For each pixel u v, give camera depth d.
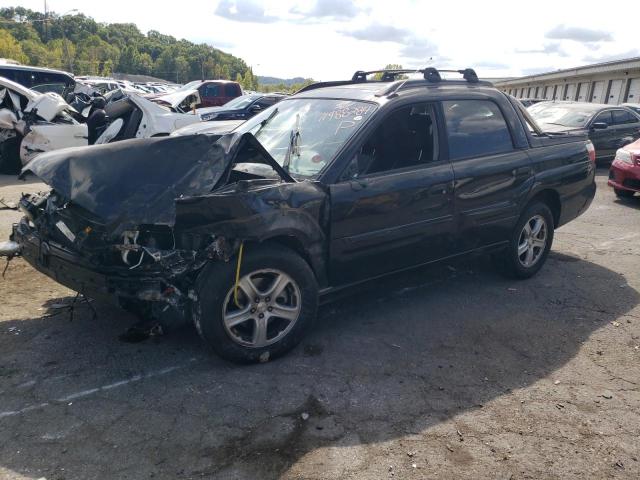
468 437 2.99
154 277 3.25
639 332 4.37
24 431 2.90
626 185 9.24
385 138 4.14
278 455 2.78
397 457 2.80
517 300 4.95
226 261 3.33
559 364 3.83
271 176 3.76
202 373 3.52
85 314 4.30
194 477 2.61
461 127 4.66
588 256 6.37
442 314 4.60
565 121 13.36
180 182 3.34
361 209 3.87
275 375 3.53
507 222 5.00
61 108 10.51
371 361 3.77
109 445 2.81
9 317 4.20
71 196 3.31
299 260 3.63
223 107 17.02
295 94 5.11
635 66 30.31
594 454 2.89
